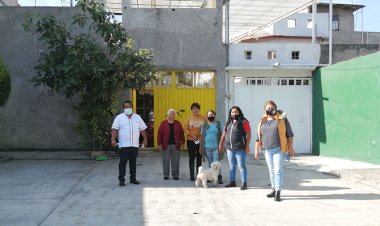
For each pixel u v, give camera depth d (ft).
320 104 51.67
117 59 43.83
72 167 40.63
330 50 53.01
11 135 50.47
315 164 42.68
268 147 27.55
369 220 22.82
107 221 22.80
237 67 52.03
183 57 51.60
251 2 54.08
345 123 46.06
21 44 50.47
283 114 27.71
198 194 29.50
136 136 32.89
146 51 45.06
